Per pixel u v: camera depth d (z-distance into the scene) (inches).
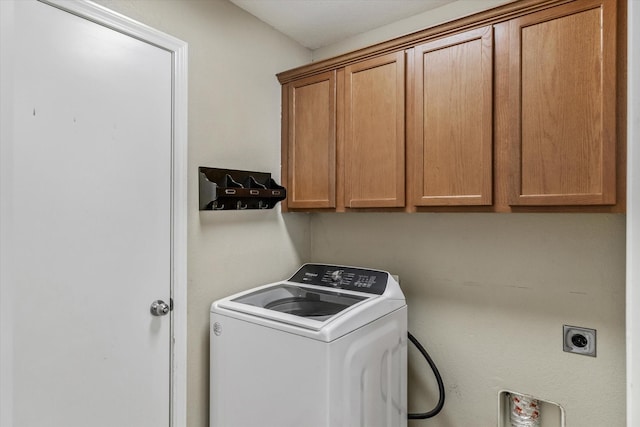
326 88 72.4
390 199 63.2
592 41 45.6
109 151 50.7
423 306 72.7
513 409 63.7
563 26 47.6
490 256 65.4
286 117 79.1
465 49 55.4
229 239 68.5
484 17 53.5
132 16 53.1
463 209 56.1
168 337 58.3
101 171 49.9
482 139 53.7
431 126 58.8
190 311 61.3
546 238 60.0
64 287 46.4
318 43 86.0
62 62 45.9
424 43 59.6
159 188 56.9
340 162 70.6
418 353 73.2
